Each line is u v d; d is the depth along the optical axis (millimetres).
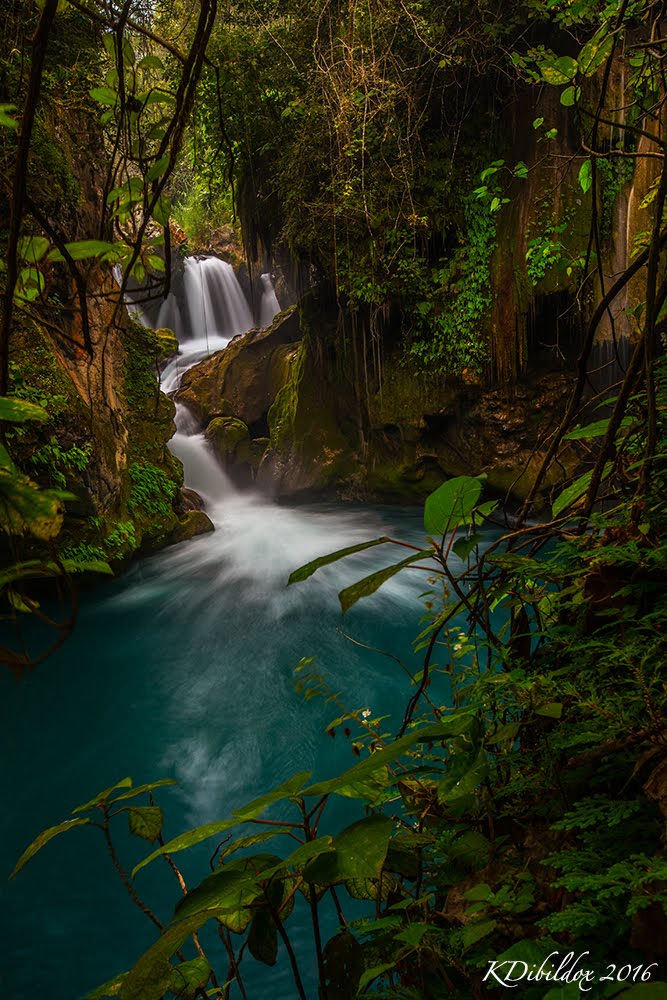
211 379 17250
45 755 6117
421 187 11422
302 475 14742
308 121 10992
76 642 8312
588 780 1296
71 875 4684
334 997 1342
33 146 7441
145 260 1271
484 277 11531
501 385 12008
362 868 945
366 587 1320
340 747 5945
